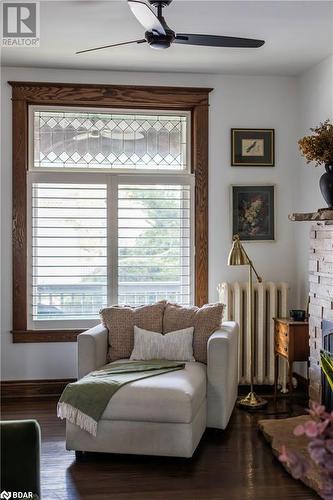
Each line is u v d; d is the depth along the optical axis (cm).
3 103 485
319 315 409
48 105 496
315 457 138
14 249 486
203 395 383
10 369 489
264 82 513
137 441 346
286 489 310
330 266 388
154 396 344
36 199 493
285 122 516
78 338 406
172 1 336
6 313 488
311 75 489
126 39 407
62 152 500
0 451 204
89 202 500
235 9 351
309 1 338
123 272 503
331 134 395
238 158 511
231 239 509
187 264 509
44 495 302
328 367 372
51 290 495
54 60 464
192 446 343
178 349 424
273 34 398
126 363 412
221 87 509
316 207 477
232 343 417
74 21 369
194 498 299
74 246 497
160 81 503
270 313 491
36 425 211
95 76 496
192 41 328
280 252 516
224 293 491
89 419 347
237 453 362
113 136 506
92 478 325
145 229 505
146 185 506
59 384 494
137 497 300
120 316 445
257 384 496
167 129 511
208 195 509
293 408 453
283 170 516
